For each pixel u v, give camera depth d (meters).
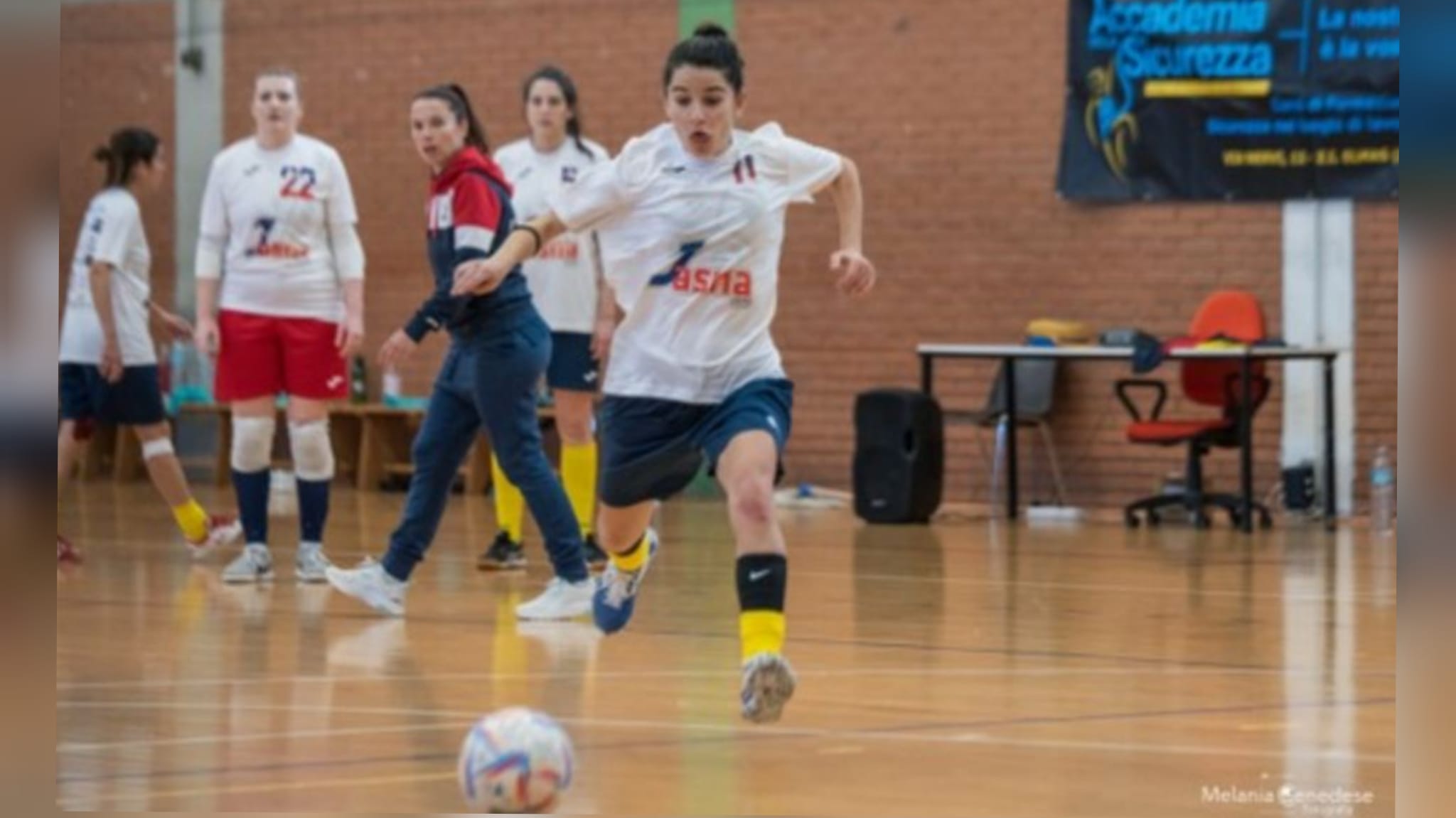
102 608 17.33
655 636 15.65
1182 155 30.02
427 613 17.12
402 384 35.16
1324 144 29.28
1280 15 29.47
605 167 11.66
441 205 16.45
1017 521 28.53
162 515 27.86
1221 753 10.82
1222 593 19.06
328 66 35.53
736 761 10.52
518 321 16.64
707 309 11.39
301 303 19.17
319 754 10.66
